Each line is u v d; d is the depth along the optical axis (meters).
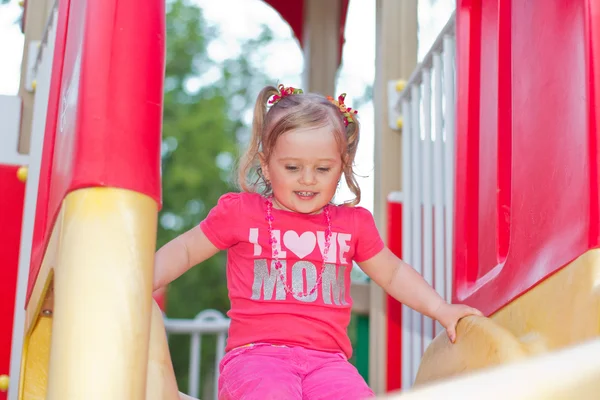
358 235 1.71
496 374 0.86
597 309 1.16
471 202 1.73
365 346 3.50
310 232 1.67
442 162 2.40
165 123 12.66
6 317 2.60
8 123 2.71
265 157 1.69
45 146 1.54
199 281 12.27
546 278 1.30
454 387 0.85
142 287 1.08
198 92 13.62
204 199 12.46
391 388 2.90
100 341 1.02
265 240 1.65
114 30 1.16
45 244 1.34
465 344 1.43
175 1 14.17
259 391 1.43
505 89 1.61
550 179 1.32
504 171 1.60
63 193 1.16
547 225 1.32
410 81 2.74
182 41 13.78
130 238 1.09
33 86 2.89
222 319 3.96
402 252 2.92
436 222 2.38
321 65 4.02
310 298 1.62
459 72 1.79
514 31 1.49
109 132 1.12
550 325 1.27
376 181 3.07
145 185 1.13
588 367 0.85
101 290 1.05
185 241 1.66
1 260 2.63
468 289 1.68
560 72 1.31
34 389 1.47
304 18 4.16
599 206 1.19
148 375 1.23
